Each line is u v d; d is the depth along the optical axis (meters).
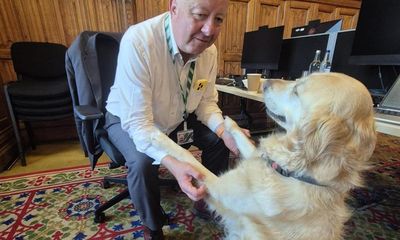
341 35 1.60
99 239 1.19
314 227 0.68
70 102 2.00
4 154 1.93
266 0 2.90
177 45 0.96
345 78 0.71
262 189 0.73
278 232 0.71
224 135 1.14
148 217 0.97
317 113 0.67
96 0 2.23
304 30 2.14
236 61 3.01
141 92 0.93
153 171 0.93
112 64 1.20
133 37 0.95
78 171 1.86
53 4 2.13
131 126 0.93
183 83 1.10
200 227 1.28
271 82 0.95
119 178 1.57
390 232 1.27
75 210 1.41
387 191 1.65
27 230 1.25
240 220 0.79
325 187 0.68
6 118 2.14
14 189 1.61
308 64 1.90
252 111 3.14
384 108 0.93
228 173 0.85
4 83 2.04
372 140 0.67
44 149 2.26
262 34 2.13
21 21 2.08
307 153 0.67
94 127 1.13
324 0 3.22
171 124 1.15
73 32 2.25
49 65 2.10
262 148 0.84
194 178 0.85
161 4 2.46
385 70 1.38
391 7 1.09
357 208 1.45
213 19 0.86
